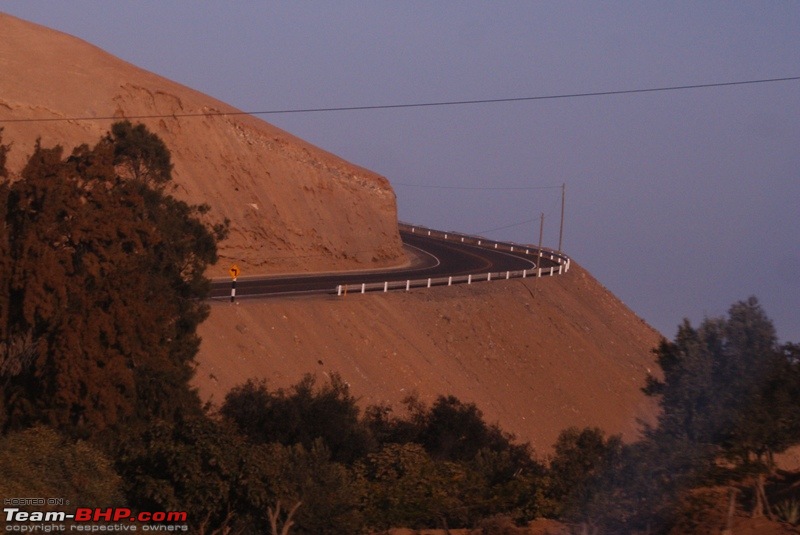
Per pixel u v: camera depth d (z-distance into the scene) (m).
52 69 126.12
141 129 62.66
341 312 95.88
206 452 30.56
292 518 30.94
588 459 39.47
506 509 36.34
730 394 31.14
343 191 162.00
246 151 142.25
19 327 45.94
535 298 139.88
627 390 129.62
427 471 37.94
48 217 47.50
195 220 61.28
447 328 110.69
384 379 90.06
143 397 48.06
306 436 53.97
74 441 39.41
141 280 46.88
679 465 30.80
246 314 82.75
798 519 29.00
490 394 102.31
